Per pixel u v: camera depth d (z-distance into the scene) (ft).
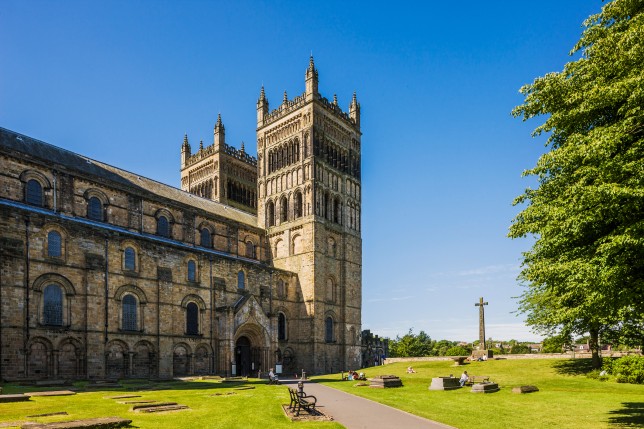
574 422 95.81
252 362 254.88
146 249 214.28
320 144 320.09
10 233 169.78
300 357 291.99
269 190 333.21
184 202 281.13
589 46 93.09
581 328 193.47
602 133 80.02
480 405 120.78
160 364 210.18
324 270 306.96
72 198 212.84
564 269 84.12
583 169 82.28
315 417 95.55
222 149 370.53
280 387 165.37
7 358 162.09
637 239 73.31
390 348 649.20
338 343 311.27
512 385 170.81
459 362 240.53
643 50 77.25
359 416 102.01
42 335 172.55
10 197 191.93
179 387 153.48
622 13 89.25
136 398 115.44
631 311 96.43
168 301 217.97
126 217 234.17
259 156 344.28
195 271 238.68
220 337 238.07
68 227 187.21
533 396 139.23
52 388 140.26
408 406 118.52
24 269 170.81
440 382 158.71
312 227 302.04
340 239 327.06
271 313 264.11
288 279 299.79
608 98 80.23
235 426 82.94
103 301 193.26
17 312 166.71
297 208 315.58
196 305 234.99
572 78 93.25
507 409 113.80
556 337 202.08
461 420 97.91
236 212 332.39
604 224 84.43
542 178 97.76
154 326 211.61
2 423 75.72
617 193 73.46
